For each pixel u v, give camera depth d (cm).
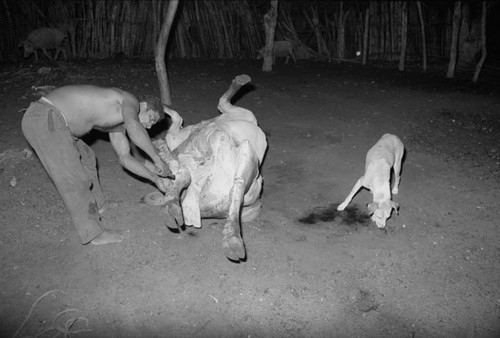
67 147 385
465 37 1234
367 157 486
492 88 995
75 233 437
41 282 376
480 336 334
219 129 449
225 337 333
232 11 1273
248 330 339
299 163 594
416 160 604
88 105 397
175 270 394
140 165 454
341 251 421
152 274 388
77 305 355
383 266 401
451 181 547
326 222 466
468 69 1222
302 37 1407
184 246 423
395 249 423
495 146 649
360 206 496
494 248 422
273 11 1040
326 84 956
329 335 336
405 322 346
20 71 899
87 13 1121
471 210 484
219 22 1258
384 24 1307
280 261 406
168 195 385
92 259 403
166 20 691
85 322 342
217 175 425
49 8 1093
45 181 512
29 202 476
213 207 425
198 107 757
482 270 395
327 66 1198
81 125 399
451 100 870
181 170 416
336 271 395
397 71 1166
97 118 407
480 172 569
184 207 424
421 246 427
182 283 379
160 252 414
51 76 862
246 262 405
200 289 374
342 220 470
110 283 377
